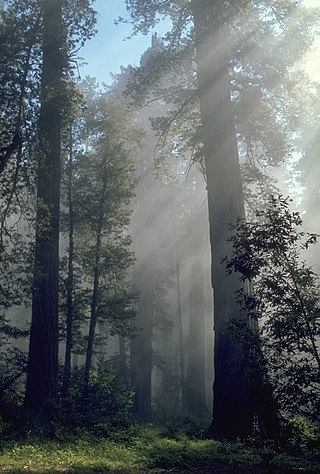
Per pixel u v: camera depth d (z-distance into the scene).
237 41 17.16
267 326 7.89
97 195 22.14
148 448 11.90
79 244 23.53
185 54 18.16
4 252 15.69
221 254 15.00
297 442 8.17
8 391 16.02
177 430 15.85
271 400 7.91
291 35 17.92
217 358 14.29
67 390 18.33
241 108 17.77
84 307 21.70
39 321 15.73
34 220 15.52
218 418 13.87
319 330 7.43
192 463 9.70
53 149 16.77
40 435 12.87
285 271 7.93
